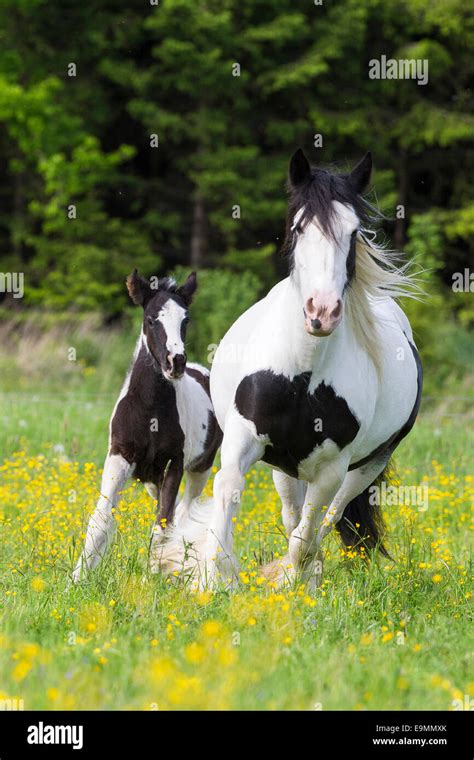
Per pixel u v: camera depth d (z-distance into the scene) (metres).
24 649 6.42
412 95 37.16
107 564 8.92
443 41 37.66
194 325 28.12
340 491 9.91
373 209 8.22
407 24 36.50
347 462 8.70
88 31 36.09
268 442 8.52
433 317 28.50
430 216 30.39
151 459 11.39
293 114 37.56
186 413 11.73
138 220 37.62
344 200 7.90
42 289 35.09
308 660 6.72
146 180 37.84
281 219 35.81
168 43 34.12
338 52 35.22
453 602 8.62
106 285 35.00
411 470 15.44
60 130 34.34
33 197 37.25
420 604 8.55
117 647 6.94
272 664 6.57
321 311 7.55
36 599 8.23
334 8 35.81
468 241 38.28
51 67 36.44
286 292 8.38
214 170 34.97
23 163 36.12
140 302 11.55
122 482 11.27
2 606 8.02
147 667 6.46
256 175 35.81
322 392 8.34
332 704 6.11
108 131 38.72
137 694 6.15
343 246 7.74
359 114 36.12
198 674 6.33
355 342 8.66
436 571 9.36
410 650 7.15
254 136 37.34
